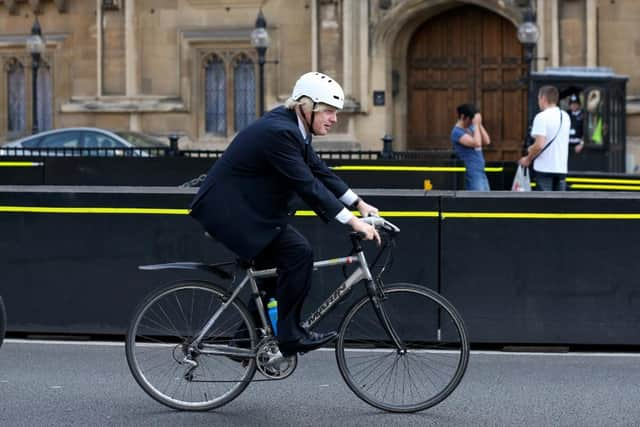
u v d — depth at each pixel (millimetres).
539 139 27016
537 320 18062
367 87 51000
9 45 56406
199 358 14266
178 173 33250
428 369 14289
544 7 48125
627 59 47438
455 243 18094
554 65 48125
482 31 51188
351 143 51062
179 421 14031
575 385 15922
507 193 18094
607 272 17969
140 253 18750
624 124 39344
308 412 14453
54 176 34094
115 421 14039
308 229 18297
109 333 18875
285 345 13711
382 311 14188
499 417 14219
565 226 18000
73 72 55625
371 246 18219
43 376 16406
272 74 52656
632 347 18391
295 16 52156
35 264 19016
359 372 14328
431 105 51969
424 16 50938
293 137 13453
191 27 53656
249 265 13977
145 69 54375
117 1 54219
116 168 33719
